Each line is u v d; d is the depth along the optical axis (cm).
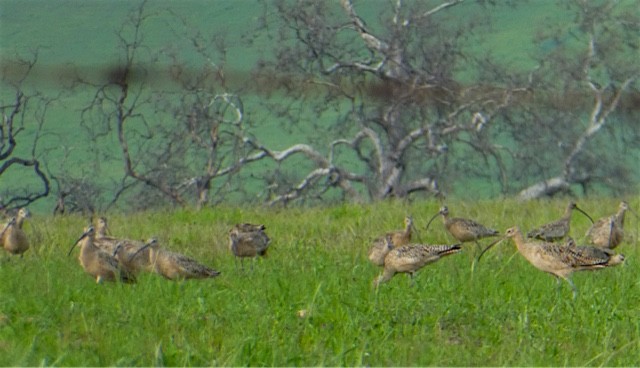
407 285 2114
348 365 1552
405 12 6147
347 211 3562
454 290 2002
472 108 6016
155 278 2161
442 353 1581
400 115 5953
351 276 2208
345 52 6147
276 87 6094
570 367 1533
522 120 6056
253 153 6456
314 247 2716
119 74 5903
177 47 6003
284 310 1809
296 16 6116
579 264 2084
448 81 6009
